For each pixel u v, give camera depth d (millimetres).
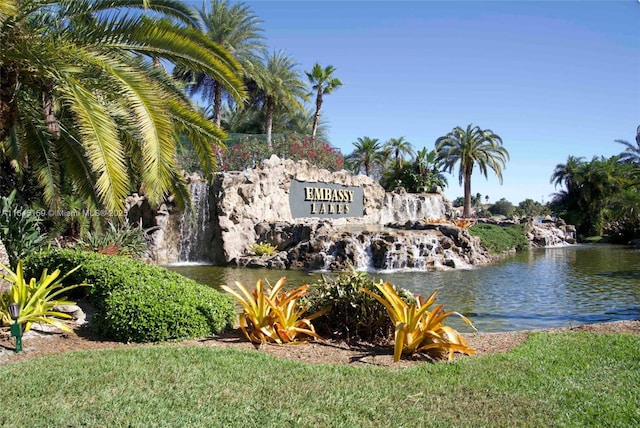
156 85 8008
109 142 6895
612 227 42594
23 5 7160
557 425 4035
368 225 26281
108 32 7656
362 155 52312
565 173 53219
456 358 6141
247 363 5559
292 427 3963
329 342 6926
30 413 4113
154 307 6668
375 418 4168
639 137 49375
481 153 44094
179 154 23625
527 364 5699
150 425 3922
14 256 10422
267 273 16938
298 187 24625
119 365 5355
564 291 13516
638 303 11711
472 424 4078
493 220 38062
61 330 7066
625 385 4980
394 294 6781
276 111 37375
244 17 27594
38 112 9320
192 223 20781
